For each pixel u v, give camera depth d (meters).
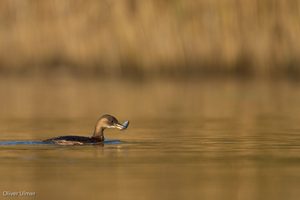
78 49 54.06
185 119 34.12
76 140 25.00
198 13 51.78
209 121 33.28
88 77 54.38
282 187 17.59
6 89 50.91
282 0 50.91
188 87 51.12
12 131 29.62
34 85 53.69
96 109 38.88
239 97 45.03
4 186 17.84
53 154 22.64
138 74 53.06
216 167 20.36
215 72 52.06
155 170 19.91
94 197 16.56
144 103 41.88
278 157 22.16
